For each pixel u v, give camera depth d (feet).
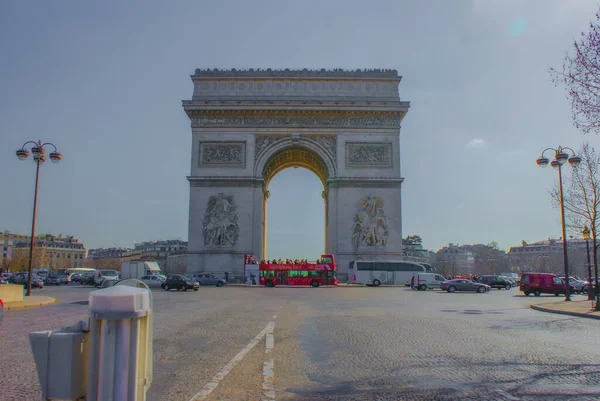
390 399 48.52
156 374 59.06
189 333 95.96
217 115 362.33
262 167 359.25
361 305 171.12
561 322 122.31
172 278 286.05
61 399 24.43
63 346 24.58
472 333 96.99
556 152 220.02
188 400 47.47
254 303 180.04
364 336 91.81
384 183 357.20
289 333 96.17
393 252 351.67
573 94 109.09
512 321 123.03
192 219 352.49
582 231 253.03
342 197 355.97
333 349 77.41
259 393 50.42
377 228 353.31
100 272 375.45
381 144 361.10
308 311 146.10
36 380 54.29
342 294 247.29
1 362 64.34
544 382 55.52
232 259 349.41
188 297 219.00
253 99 360.28
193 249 350.02
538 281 269.64
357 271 348.38
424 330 100.94
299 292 266.36
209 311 145.28
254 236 352.49
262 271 344.08
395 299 208.95
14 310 148.97
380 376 58.59
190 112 361.30
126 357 23.95
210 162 358.23
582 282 322.55
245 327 105.81
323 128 361.71
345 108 358.43
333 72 367.86
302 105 358.23
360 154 360.07
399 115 362.74
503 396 49.47
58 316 128.36
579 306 170.60
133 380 24.03
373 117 363.15
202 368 62.69
